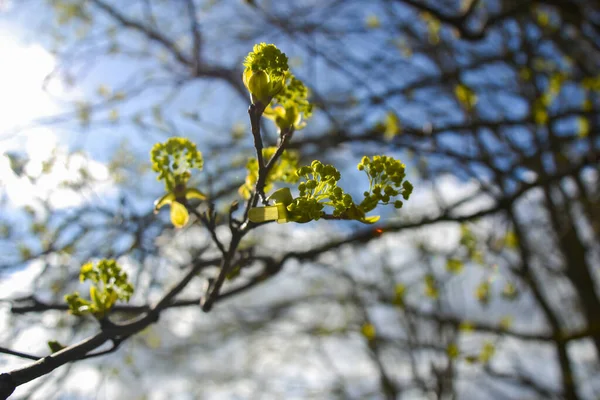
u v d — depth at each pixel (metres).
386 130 4.58
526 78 5.06
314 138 4.66
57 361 1.40
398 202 1.34
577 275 6.14
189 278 1.91
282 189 1.29
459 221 3.62
